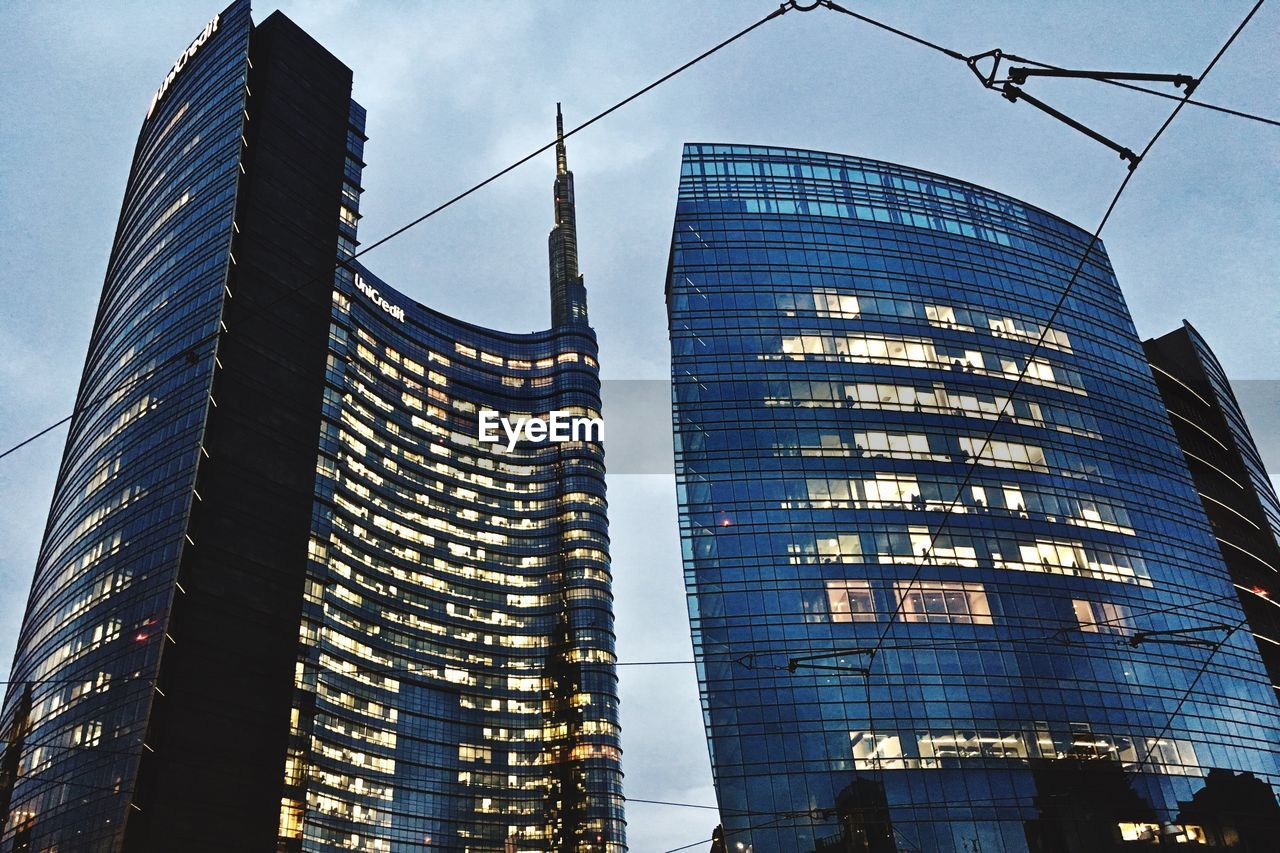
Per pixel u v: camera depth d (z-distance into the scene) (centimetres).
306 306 12938
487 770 17725
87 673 10656
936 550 8862
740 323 9944
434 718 17500
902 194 11238
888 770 7656
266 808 9956
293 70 14275
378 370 19738
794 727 7819
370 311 19950
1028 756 7900
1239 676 9238
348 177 17388
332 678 15962
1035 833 7569
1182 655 9050
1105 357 11056
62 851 9506
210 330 11862
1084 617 8856
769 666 8100
